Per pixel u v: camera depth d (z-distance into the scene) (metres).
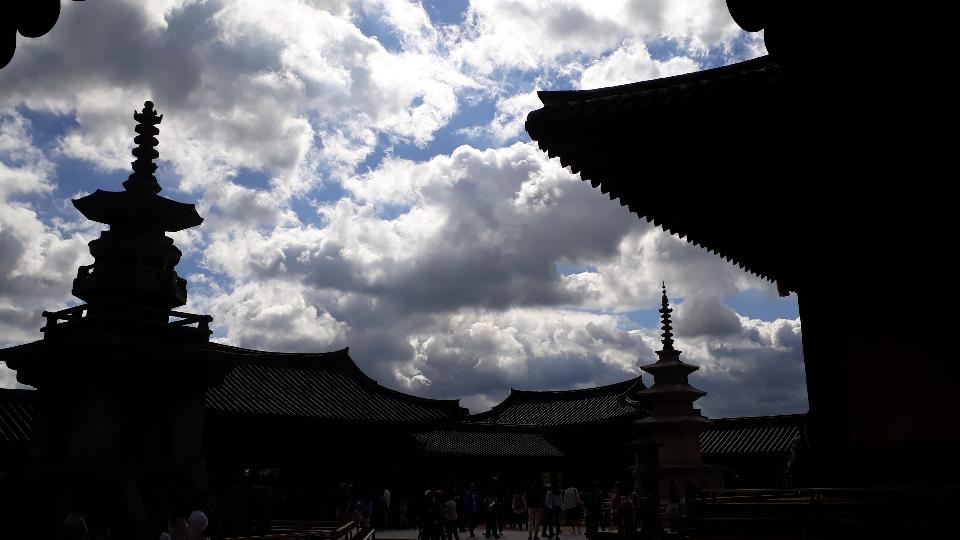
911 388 9.45
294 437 34.97
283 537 13.76
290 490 34.44
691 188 11.06
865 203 9.14
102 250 17.16
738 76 9.09
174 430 16.59
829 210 9.41
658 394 30.17
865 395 9.82
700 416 30.92
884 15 7.35
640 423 30.16
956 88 7.52
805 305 10.32
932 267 9.18
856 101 8.12
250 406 32.97
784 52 8.02
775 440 54.84
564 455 56.31
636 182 10.85
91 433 15.26
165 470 16.14
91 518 14.50
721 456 55.50
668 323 32.19
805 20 7.66
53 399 16.38
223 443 32.91
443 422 38.84
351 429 35.69
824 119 8.48
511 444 56.09
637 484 25.52
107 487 15.23
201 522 10.99
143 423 16.20
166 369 16.61
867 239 9.35
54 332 16.41
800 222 9.88
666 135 9.53
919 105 7.86
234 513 16.88
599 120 9.40
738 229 13.14
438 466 51.44
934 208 8.75
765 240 13.59
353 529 19.66
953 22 7.07
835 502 9.52
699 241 13.89
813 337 10.14
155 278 17.33
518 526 39.31
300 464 35.00
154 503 15.61
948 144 8.16
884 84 7.83
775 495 11.13
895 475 9.48
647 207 11.85
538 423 61.81
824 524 9.34
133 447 15.95
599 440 57.41
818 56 7.88
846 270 9.73
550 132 9.67
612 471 56.22
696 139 9.52
